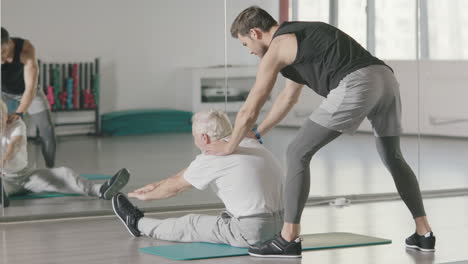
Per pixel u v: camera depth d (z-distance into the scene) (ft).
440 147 20.35
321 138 11.84
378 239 13.67
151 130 27.17
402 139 20.18
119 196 14.02
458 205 18.20
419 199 12.84
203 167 12.46
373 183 19.40
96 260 12.12
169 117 27.43
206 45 26.55
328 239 13.66
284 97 13.38
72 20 24.93
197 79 27.07
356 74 11.69
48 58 24.18
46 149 18.11
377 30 19.51
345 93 11.68
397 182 12.85
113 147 24.57
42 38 23.76
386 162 12.82
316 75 11.91
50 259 12.25
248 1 18.44
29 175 17.48
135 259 12.14
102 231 14.56
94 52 25.71
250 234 12.41
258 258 12.13
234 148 12.18
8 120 17.37
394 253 12.66
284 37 11.76
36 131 17.97
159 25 27.07
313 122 11.88
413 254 12.60
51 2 24.03
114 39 26.32
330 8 19.03
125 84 26.86
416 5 19.80
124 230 14.61
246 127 11.88
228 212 12.83
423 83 20.18
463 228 15.10
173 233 13.26
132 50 26.89
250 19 12.25
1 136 17.06
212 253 12.34
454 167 20.45
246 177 12.33
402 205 17.98
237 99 18.52
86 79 25.68
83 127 25.59
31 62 17.63
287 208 12.01
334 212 16.94
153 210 16.97
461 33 20.34
